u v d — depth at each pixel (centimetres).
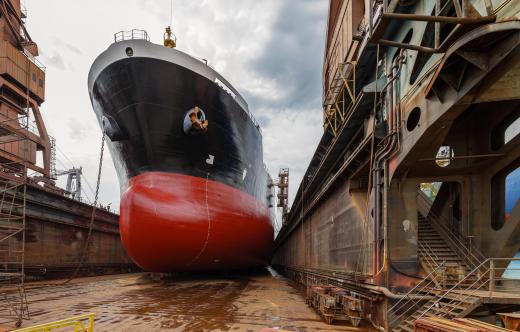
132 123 1650
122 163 1892
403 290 883
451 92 676
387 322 827
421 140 785
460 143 993
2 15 2614
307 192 2277
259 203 2452
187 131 1655
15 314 1055
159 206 1617
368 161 1085
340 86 1573
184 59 1611
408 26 892
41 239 2200
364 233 1091
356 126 1284
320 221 1852
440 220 1112
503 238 878
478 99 648
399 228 935
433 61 752
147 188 1659
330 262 1577
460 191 1016
